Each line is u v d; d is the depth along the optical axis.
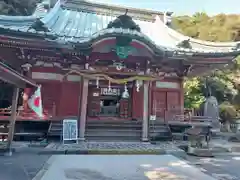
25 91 12.75
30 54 12.77
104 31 11.59
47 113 13.15
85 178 6.20
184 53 13.20
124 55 12.22
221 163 8.74
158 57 13.05
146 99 12.99
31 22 12.62
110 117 14.76
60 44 11.37
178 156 9.70
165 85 15.37
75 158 8.66
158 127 13.48
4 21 11.72
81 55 12.83
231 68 21.58
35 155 9.04
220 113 18.70
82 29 15.26
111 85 14.73
